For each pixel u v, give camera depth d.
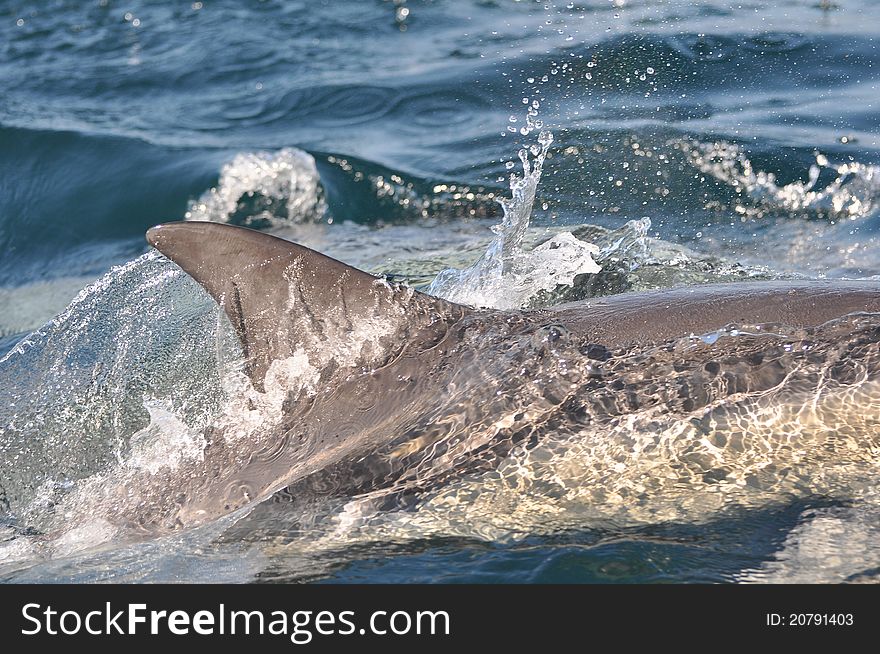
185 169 10.81
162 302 5.98
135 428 5.47
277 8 16.12
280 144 11.45
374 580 4.52
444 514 4.71
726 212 9.13
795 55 11.92
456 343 5.15
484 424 4.87
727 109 10.82
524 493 4.70
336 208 10.24
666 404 4.77
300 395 5.12
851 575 4.23
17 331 8.66
